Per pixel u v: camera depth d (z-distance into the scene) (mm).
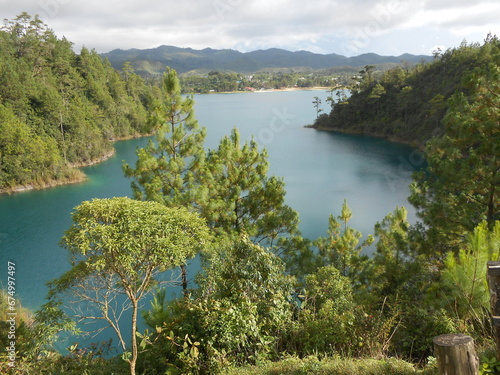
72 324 10078
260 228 16016
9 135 49188
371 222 33469
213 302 8734
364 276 14008
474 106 13594
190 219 10133
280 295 8969
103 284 10469
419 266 12656
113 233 8805
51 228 35469
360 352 7441
